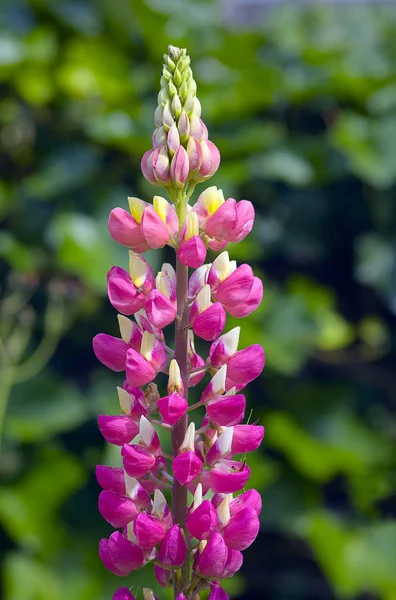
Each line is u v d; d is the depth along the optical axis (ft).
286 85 4.91
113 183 4.67
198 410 4.33
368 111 4.96
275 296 4.85
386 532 4.88
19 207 4.61
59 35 4.80
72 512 4.71
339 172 4.83
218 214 2.42
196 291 2.49
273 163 4.65
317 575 5.45
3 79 4.79
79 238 4.35
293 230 4.99
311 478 4.93
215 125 4.74
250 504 2.46
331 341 4.87
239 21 6.37
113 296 2.44
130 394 2.45
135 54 4.93
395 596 4.73
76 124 4.80
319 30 5.72
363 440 4.87
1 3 4.83
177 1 5.15
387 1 6.37
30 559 4.57
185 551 2.39
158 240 2.41
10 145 4.93
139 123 4.65
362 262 4.80
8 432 4.47
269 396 4.92
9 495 4.54
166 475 2.45
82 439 4.84
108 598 4.48
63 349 5.00
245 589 5.43
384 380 5.26
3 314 4.64
